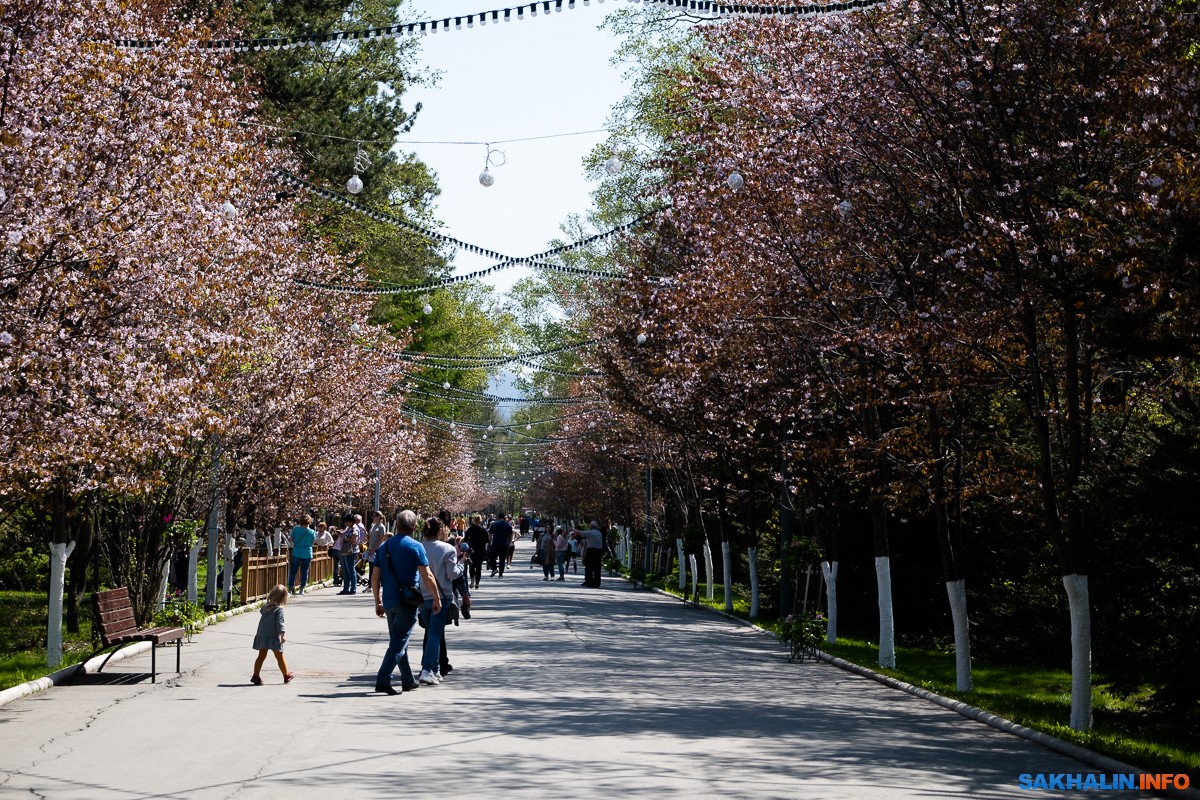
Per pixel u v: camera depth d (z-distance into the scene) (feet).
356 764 35.12
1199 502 46.01
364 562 156.66
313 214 122.83
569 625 93.91
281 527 142.51
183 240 57.11
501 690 53.98
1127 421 53.21
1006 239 49.39
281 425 102.17
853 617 106.63
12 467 50.67
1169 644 50.34
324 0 121.29
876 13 60.80
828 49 63.57
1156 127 38.86
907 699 56.13
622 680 59.26
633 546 215.92
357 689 53.26
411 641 75.77
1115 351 43.29
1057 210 46.24
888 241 63.16
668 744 40.01
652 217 80.12
